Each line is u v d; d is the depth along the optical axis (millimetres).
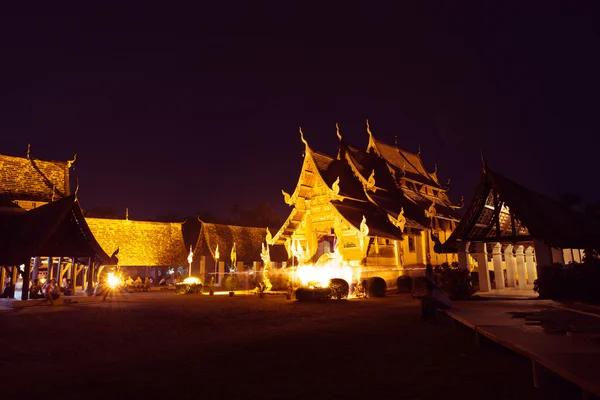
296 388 5762
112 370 6984
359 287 22688
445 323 11617
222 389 5770
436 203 39594
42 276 31750
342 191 29281
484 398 5234
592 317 8906
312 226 30047
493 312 10469
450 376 6270
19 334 10977
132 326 12211
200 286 28703
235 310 16266
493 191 17547
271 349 8445
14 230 21750
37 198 30078
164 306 18250
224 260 41594
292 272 29109
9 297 21031
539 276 15180
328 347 8570
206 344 9156
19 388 6023
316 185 30266
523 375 6254
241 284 34250
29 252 19391
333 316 13914
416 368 6770
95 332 11195
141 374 6668
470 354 7750
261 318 13680
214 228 43375
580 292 13617
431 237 32625
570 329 7125
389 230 28500
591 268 13859
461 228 18391
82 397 5547
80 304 19922
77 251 21609
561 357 5211
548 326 7578
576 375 4324
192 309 16797
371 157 36688
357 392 5547
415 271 29031
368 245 25609
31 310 17125
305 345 8828
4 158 30938
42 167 32531
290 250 31500
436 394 5418
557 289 14086
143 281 42250
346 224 27156
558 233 15875
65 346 9266
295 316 14094
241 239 44312
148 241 39438
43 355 8344
